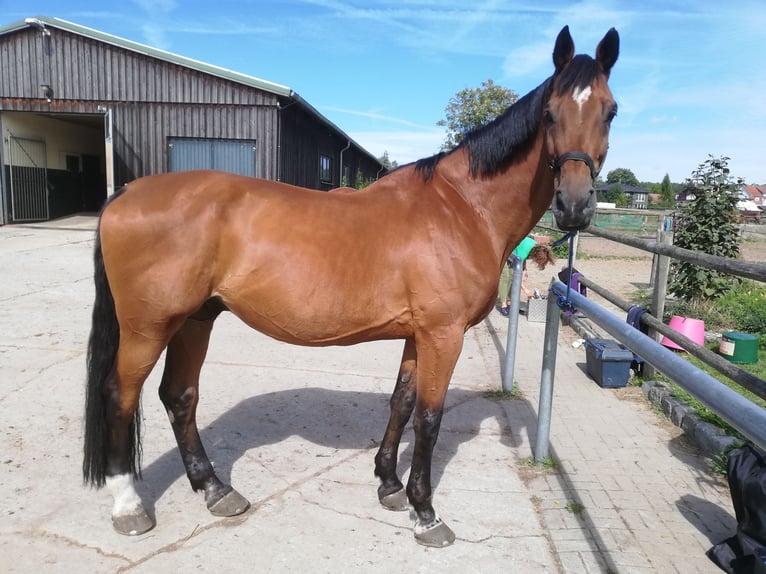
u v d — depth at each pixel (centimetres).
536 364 554
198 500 280
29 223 1580
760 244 1892
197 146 1432
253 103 1394
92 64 1414
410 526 267
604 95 216
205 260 233
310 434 363
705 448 361
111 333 241
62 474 295
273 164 1416
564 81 220
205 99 1402
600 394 469
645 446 368
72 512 263
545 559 246
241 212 237
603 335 635
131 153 1445
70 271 883
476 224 251
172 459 320
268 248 233
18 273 844
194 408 275
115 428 244
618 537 264
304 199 246
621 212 1243
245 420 379
